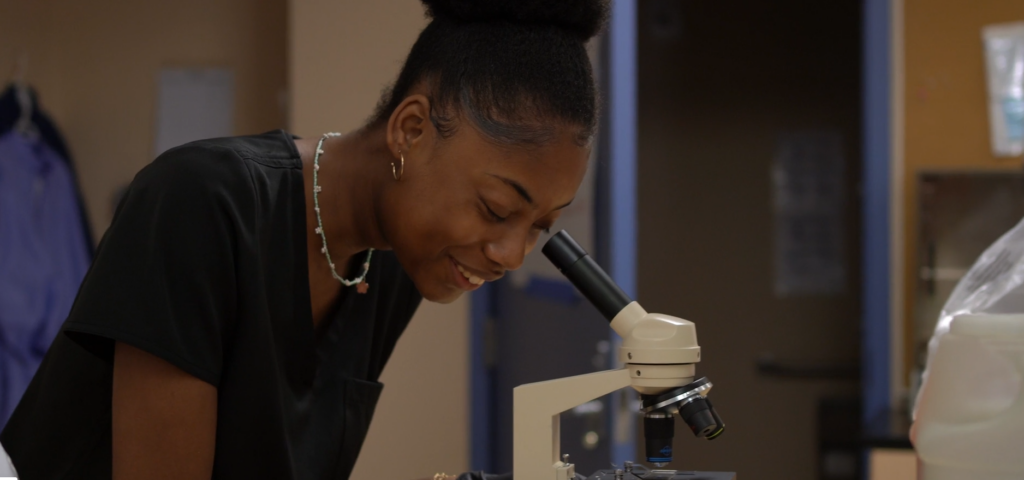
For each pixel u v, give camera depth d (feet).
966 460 3.10
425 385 8.78
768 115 13.30
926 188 9.65
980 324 3.15
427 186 3.29
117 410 3.13
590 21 3.41
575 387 3.22
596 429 6.77
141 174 3.24
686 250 13.38
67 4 9.96
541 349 7.82
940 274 9.60
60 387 3.43
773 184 13.25
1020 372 3.05
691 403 3.08
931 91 9.78
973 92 9.70
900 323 9.75
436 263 3.41
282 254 3.56
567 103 3.21
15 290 8.77
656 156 13.47
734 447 13.08
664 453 3.21
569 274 3.38
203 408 3.17
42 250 9.04
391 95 3.55
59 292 9.07
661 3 13.50
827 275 13.08
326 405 3.90
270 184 3.51
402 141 3.33
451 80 3.27
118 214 3.22
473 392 8.83
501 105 3.18
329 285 3.91
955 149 9.73
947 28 9.75
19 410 3.62
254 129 9.78
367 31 8.71
